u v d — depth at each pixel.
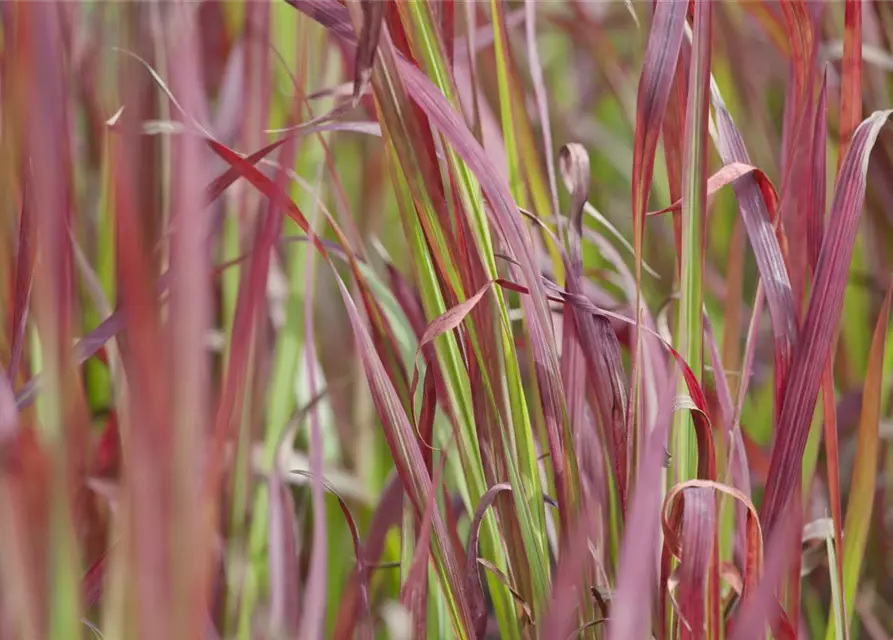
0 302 1.35
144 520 1.19
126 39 1.40
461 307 1.30
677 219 1.37
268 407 1.52
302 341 1.52
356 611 1.42
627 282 1.48
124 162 1.17
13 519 1.22
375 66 1.29
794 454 1.34
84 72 1.46
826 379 1.37
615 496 1.38
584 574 1.35
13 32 1.29
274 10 1.51
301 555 1.51
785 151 1.44
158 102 1.42
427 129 1.30
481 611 1.34
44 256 1.20
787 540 1.26
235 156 1.30
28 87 1.19
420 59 1.32
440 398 1.40
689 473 1.37
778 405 1.36
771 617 1.34
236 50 1.51
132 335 1.18
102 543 1.42
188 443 1.19
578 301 1.34
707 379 1.45
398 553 1.51
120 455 1.40
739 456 1.39
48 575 1.23
